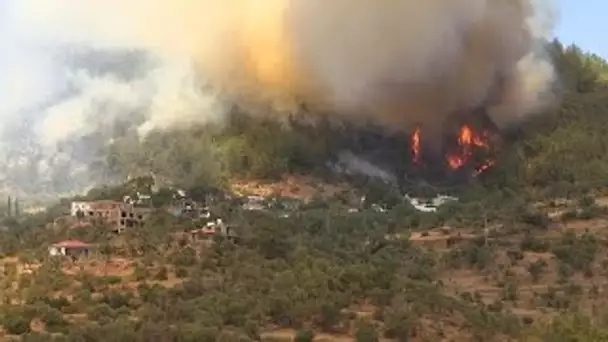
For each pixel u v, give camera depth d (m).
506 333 91.00
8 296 94.62
